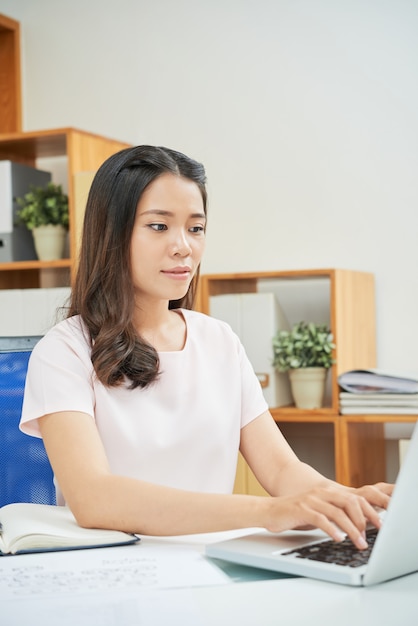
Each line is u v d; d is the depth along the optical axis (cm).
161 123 341
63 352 137
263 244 325
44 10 360
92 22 352
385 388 271
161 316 152
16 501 159
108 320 140
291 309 321
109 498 114
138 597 86
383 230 308
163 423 144
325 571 92
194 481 145
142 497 113
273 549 100
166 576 94
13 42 361
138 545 110
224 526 108
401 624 77
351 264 312
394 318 307
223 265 331
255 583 92
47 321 305
